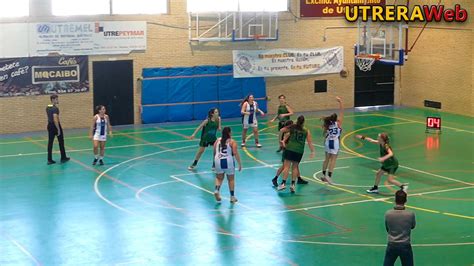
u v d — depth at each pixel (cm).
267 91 3875
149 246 1852
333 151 2436
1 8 3300
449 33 3838
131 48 3556
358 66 3941
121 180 2506
